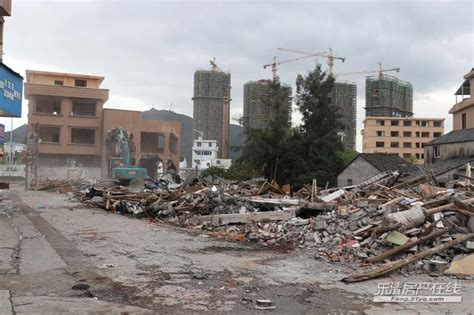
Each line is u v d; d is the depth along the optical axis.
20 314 5.81
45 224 16.05
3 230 13.95
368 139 117.25
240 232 14.24
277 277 8.48
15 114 19.53
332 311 6.44
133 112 68.69
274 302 6.84
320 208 15.76
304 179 51.66
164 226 16.44
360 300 7.01
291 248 11.74
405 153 116.56
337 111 57.50
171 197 21.84
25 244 11.48
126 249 11.11
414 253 10.05
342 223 12.34
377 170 47.75
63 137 66.06
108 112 67.06
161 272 8.62
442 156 43.25
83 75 72.56
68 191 39.75
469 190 16.05
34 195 34.94
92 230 14.70
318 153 53.50
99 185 34.97
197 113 119.56
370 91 133.12
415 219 11.05
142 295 7.03
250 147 55.62
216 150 107.62
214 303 6.71
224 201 19.16
